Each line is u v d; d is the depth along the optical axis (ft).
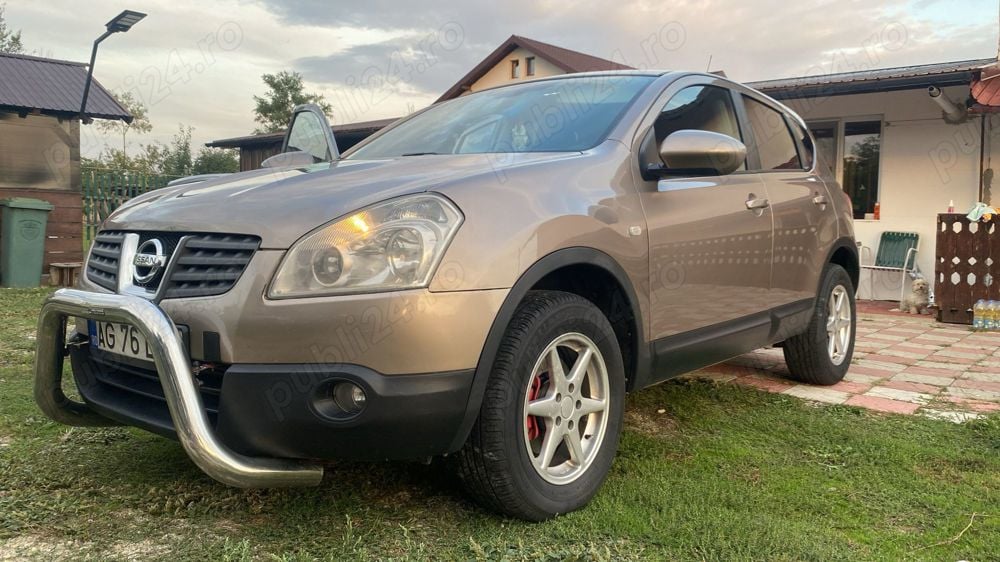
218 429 6.76
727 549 7.14
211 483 8.80
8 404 11.90
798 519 8.02
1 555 6.98
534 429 8.07
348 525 7.55
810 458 10.11
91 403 8.19
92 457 9.64
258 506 8.15
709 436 11.05
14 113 32.12
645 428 11.46
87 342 8.36
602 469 8.55
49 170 33.37
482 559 6.94
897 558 7.10
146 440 10.35
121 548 7.18
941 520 8.03
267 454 6.81
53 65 36.01
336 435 6.64
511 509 7.63
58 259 33.68
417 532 7.61
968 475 9.45
